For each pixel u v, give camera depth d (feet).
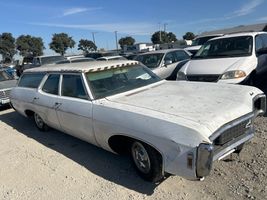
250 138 12.48
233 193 11.42
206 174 10.16
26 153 17.92
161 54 34.19
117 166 14.82
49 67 19.70
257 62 24.53
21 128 23.45
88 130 14.76
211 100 12.70
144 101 13.38
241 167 13.10
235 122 11.28
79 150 17.40
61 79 17.12
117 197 12.15
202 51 28.02
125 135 12.54
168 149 10.87
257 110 13.92
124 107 12.93
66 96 16.43
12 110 30.76
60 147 18.25
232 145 11.46
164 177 12.55
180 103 12.60
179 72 25.82
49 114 18.07
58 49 211.61
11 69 66.74
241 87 14.51
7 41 203.00
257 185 11.70
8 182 14.57
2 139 21.21
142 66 17.95
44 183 14.03
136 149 12.89
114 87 15.33
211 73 23.50
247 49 25.21
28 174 15.14
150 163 12.09
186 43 143.23
